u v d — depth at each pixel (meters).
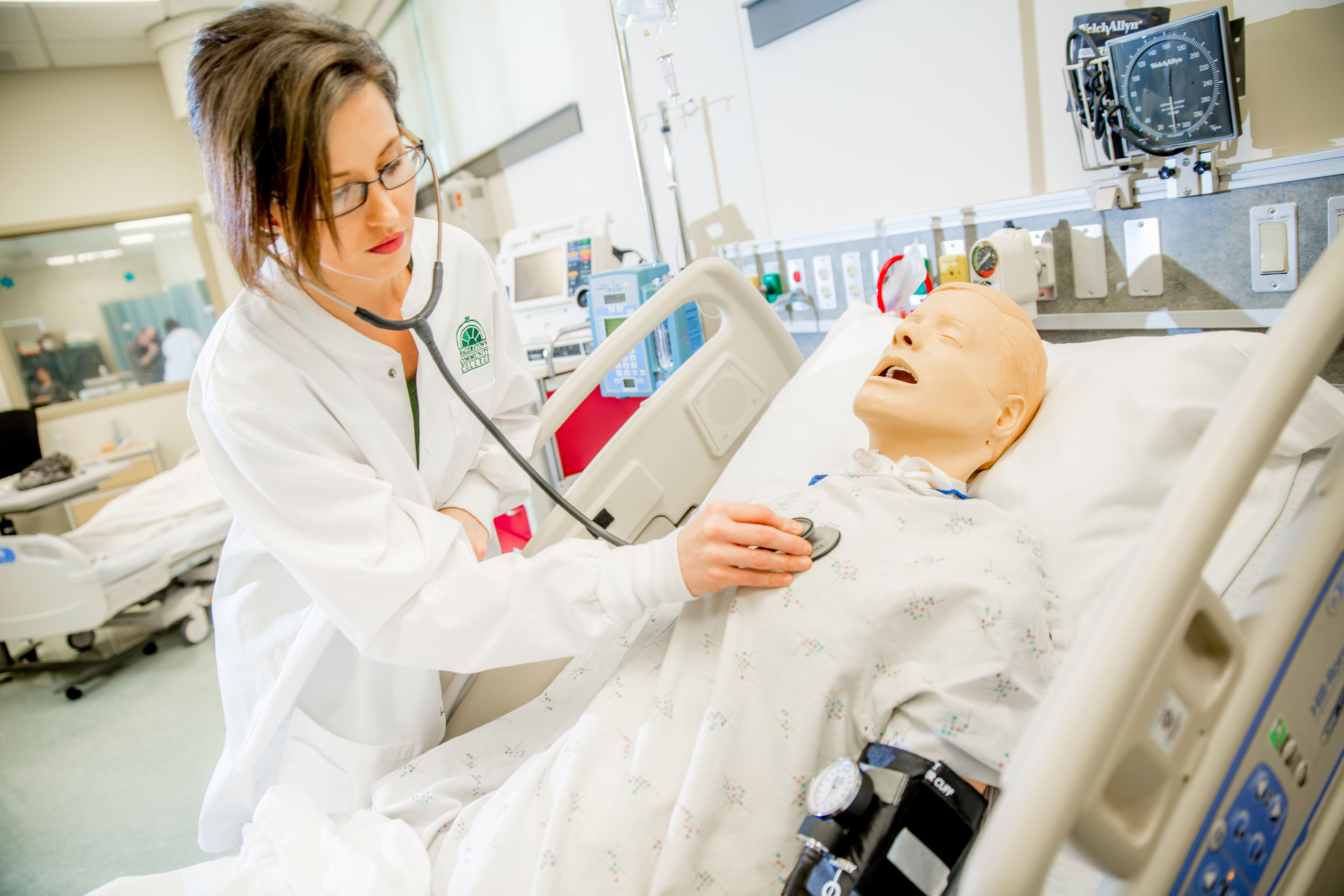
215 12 4.96
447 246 1.11
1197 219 1.22
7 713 3.03
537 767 0.82
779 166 2.03
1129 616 0.43
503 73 3.32
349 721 1.04
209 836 1.13
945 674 0.72
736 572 0.79
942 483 0.91
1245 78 1.15
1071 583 0.86
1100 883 0.64
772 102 1.99
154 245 5.75
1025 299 1.38
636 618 0.86
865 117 1.76
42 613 2.94
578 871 0.73
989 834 0.39
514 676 1.14
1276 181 1.12
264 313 0.89
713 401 1.43
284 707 0.97
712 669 0.81
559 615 0.86
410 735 1.07
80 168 5.52
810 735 0.73
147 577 3.21
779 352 1.52
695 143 2.30
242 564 1.03
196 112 0.75
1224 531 0.46
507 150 3.51
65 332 5.57
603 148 2.79
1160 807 0.48
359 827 0.89
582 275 2.63
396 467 0.98
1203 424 0.91
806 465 1.21
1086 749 0.40
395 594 0.84
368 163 0.75
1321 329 0.50
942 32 1.55
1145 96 1.18
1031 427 1.02
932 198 1.68
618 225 2.86
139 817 2.13
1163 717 0.47
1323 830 0.58
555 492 1.10
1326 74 1.08
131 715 2.83
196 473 3.62
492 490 1.16
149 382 5.82
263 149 0.71
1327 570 0.57
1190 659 0.50
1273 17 1.11
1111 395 0.95
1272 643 0.54
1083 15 1.24
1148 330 1.32
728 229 2.28
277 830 0.86
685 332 2.01
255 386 0.85
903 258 1.50
